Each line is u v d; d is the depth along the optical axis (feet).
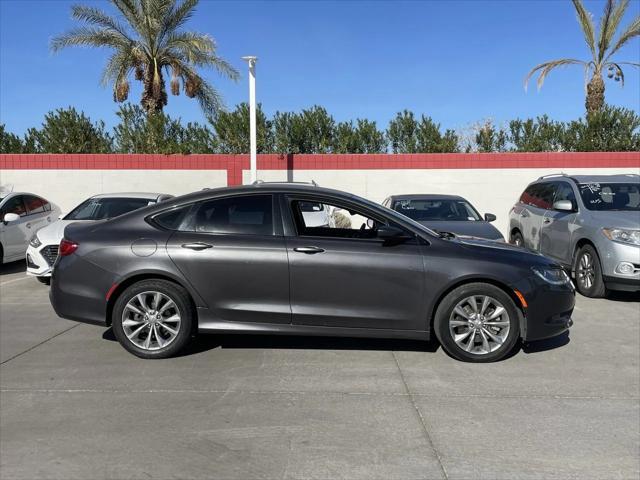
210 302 16.93
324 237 17.12
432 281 16.69
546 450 11.66
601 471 10.84
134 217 17.74
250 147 50.49
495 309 16.92
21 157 53.31
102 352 18.04
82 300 17.20
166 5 61.77
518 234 36.78
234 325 16.98
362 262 16.65
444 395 14.57
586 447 11.80
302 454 11.44
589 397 14.49
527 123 55.11
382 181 52.49
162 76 65.77
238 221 17.34
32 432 12.36
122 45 63.26
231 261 16.79
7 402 14.01
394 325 16.89
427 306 16.79
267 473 10.72
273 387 15.07
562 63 65.72
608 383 15.51
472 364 17.01
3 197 36.32
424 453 11.50
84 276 17.19
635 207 27.84
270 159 52.80
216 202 17.60
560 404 14.03
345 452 11.52
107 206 33.32
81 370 16.33
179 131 55.98
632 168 50.60
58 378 15.69
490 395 14.58
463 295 16.76
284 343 19.01
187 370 16.35
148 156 53.16
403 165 52.26
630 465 11.07
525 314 16.84
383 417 13.20
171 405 13.85
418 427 12.69
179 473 10.71
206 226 17.34
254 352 18.06
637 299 26.63
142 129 56.08
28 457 11.27
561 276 17.65
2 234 33.88
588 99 65.77
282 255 16.74
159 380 15.55
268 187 17.76
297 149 54.95
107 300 17.07
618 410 13.69
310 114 54.75
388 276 16.66
